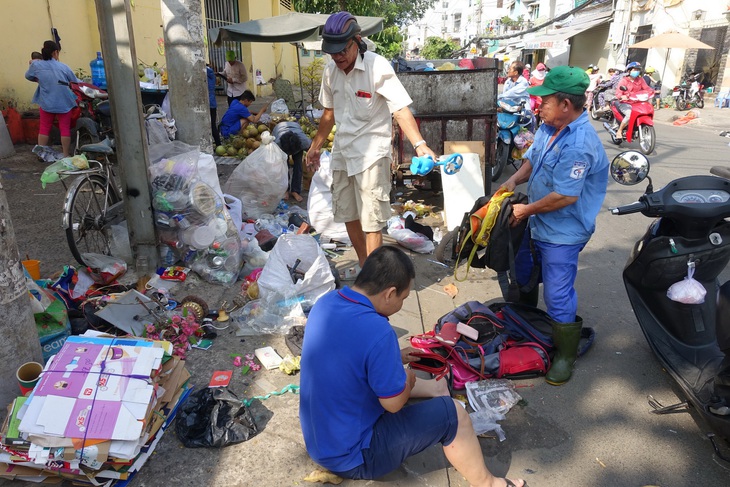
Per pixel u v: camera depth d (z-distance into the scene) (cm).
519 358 321
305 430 223
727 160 965
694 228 282
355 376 206
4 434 230
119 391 234
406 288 217
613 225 615
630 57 2281
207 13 1612
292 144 632
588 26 2330
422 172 346
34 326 282
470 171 590
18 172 727
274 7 2111
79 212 433
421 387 288
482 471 229
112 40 385
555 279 316
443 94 634
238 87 1155
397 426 218
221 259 429
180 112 562
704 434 281
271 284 365
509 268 328
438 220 616
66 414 225
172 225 424
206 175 461
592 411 299
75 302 358
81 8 1050
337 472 220
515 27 3884
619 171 291
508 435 279
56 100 762
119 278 422
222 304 392
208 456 253
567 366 321
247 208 569
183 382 288
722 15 1830
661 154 1034
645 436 280
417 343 331
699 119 1555
